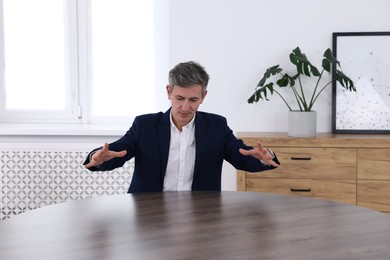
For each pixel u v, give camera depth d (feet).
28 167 12.11
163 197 6.52
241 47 11.80
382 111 11.47
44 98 13.25
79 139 12.05
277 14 11.69
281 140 10.45
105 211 5.85
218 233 5.00
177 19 11.78
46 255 4.42
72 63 13.01
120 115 13.15
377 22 11.53
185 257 4.35
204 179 7.23
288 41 11.72
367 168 10.37
